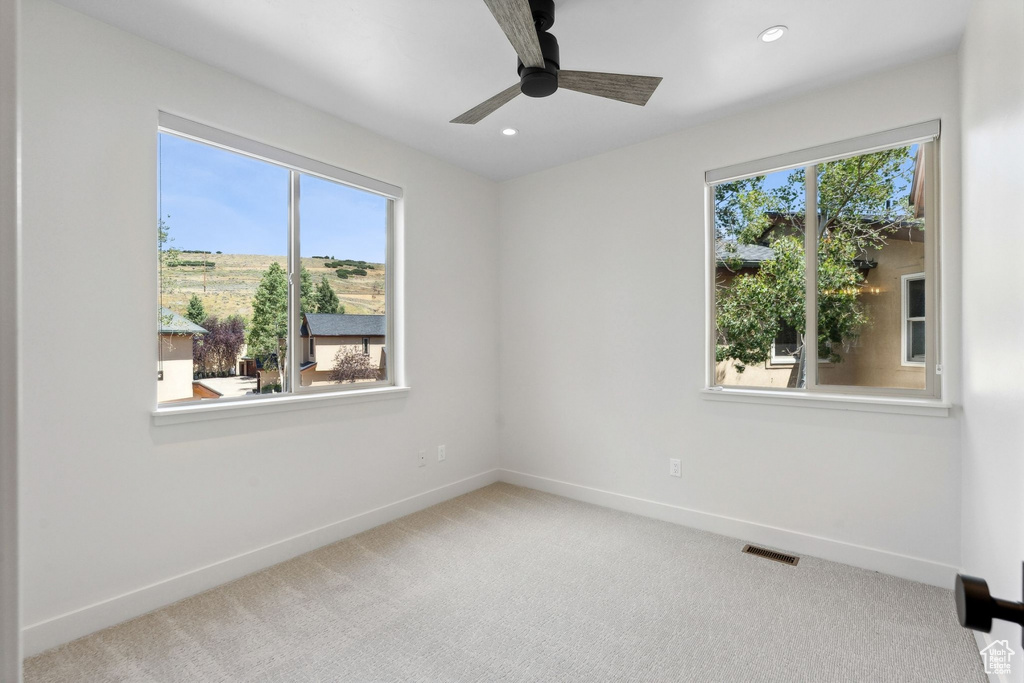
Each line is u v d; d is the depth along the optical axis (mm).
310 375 2971
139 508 2193
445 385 3691
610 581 2479
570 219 3723
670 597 2330
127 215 2168
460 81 2592
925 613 2180
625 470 3455
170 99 2297
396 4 2008
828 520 2699
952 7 2023
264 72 2502
